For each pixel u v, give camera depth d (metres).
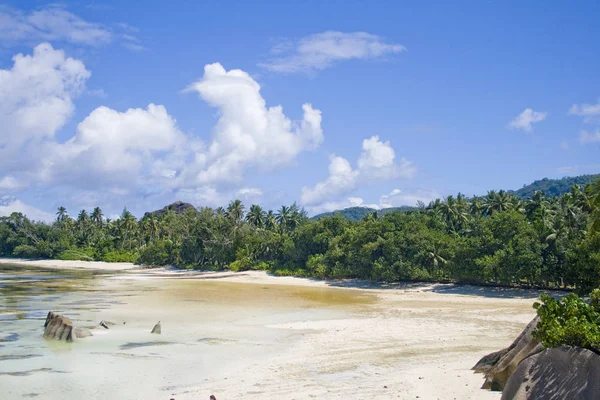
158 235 160.25
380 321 39.47
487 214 107.12
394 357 25.47
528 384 14.01
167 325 37.53
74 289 69.38
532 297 59.06
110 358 26.22
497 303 54.25
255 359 25.84
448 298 60.09
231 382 21.14
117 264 144.00
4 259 171.00
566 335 13.65
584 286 54.19
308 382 20.62
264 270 107.00
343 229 94.69
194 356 26.66
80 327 34.88
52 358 26.22
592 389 11.92
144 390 20.22
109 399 19.12
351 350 27.62
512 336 31.64
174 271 117.12
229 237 118.94
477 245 68.81
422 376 20.39
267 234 115.94
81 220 195.00
